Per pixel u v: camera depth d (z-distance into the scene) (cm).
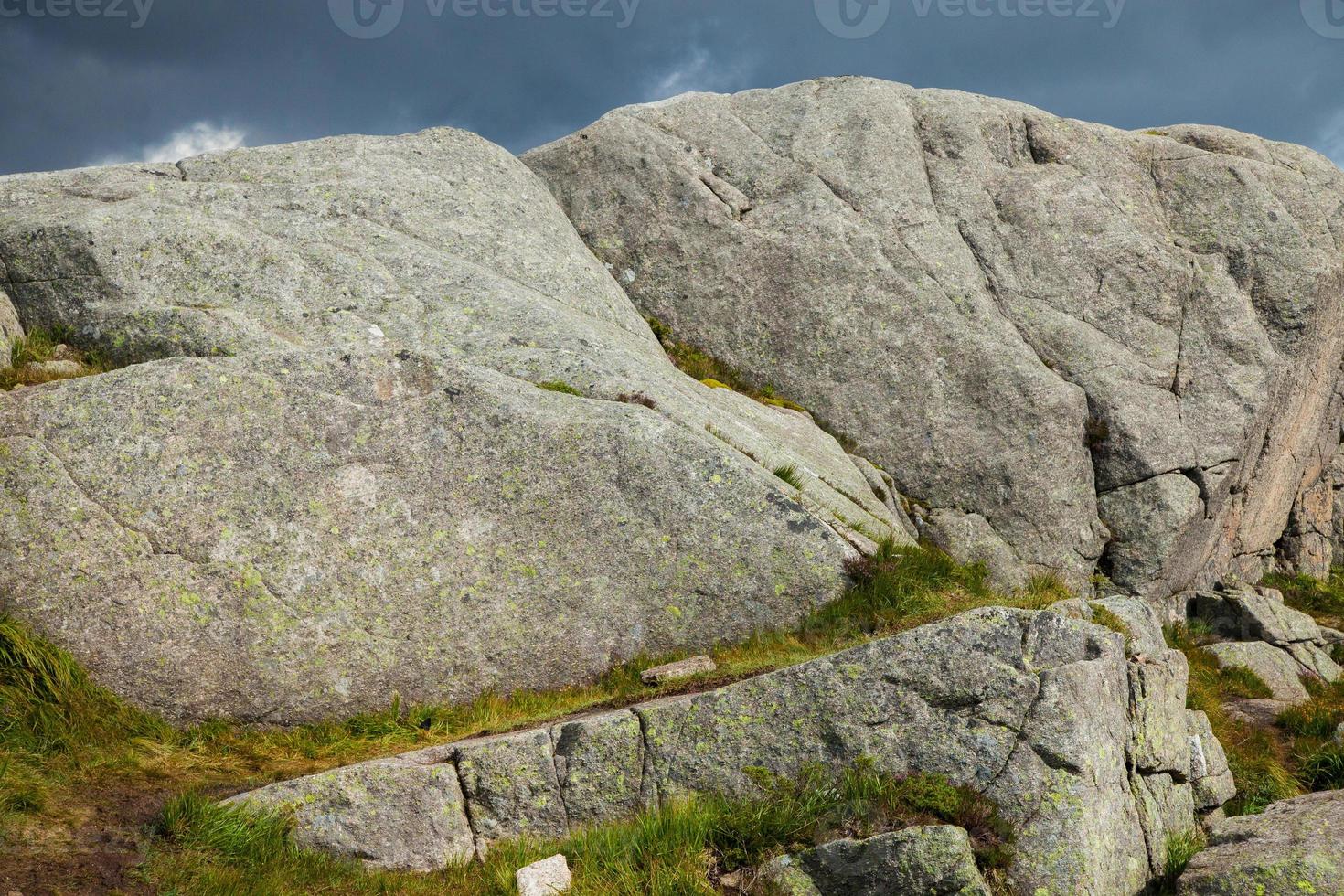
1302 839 812
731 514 1355
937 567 1443
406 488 1266
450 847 956
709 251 2295
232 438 1214
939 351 2138
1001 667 932
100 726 1066
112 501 1159
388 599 1229
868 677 960
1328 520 2767
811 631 1316
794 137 2448
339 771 958
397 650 1220
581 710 1153
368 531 1238
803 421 2072
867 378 2152
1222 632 2114
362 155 2075
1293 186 2380
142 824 888
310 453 1238
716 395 1966
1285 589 2572
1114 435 2086
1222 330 2189
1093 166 2408
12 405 1180
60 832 852
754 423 1891
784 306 2225
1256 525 2500
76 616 1120
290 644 1179
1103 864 871
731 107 2567
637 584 1321
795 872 860
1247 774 1316
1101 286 2236
